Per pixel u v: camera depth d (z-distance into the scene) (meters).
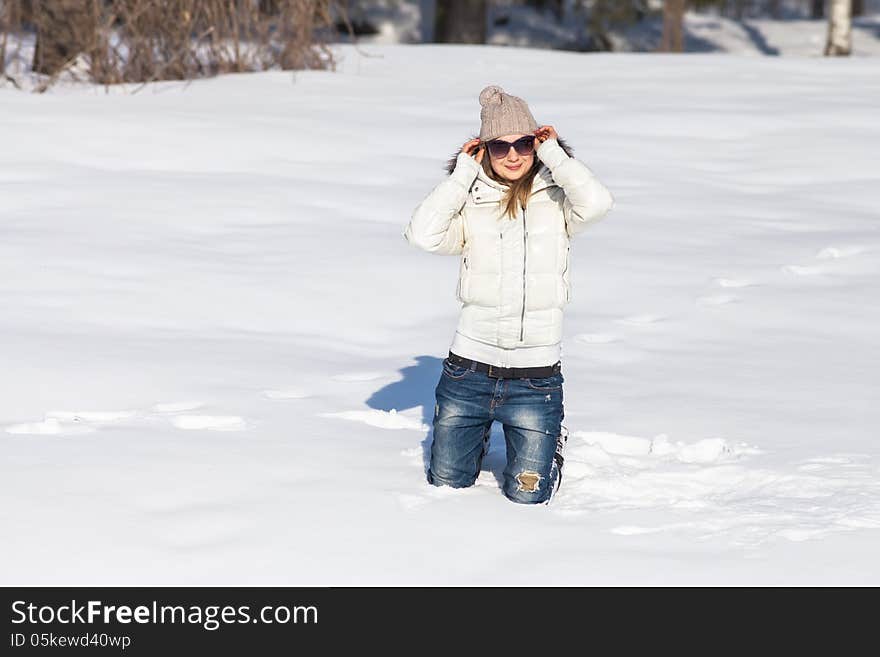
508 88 32.03
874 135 26.23
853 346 12.97
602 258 16.77
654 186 21.84
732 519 8.14
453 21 65.25
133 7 31.17
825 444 9.80
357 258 16.59
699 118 27.55
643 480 8.96
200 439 9.72
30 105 26.17
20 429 9.94
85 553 7.48
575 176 8.39
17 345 12.39
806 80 34.09
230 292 14.88
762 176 22.95
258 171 22.00
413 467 9.23
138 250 16.61
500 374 8.66
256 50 33.75
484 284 8.66
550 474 8.60
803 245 17.70
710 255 17.11
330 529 7.91
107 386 11.23
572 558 7.54
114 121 24.72
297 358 12.41
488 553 7.61
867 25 77.94
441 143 24.78
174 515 8.08
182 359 12.18
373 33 73.00
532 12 77.25
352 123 26.17
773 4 90.75
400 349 12.95
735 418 10.50
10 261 15.76
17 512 8.05
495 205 8.68
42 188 19.97
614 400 11.01
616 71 35.75
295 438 9.81
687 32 76.62
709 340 13.17
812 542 7.73
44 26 31.45
